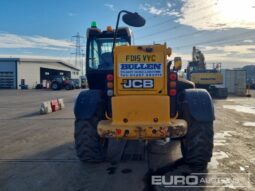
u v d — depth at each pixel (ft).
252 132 24.76
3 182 13.79
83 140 15.30
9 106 53.36
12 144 21.79
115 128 13.25
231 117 33.99
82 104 15.49
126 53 13.75
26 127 29.53
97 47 19.30
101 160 15.90
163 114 13.46
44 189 12.87
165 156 17.38
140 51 13.69
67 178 14.12
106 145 17.08
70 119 34.73
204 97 15.07
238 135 23.48
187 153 14.67
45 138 23.79
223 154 17.79
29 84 161.58
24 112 43.16
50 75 196.44
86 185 13.20
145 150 18.79
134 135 13.17
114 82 13.88
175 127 13.08
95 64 19.08
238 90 77.61
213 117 14.44
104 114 15.64
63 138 23.63
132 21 14.88
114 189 12.69
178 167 15.35
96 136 15.31
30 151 19.52
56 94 93.35
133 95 13.71
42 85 153.28
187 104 14.78
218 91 66.03
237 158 16.94
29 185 13.37
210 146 14.46
